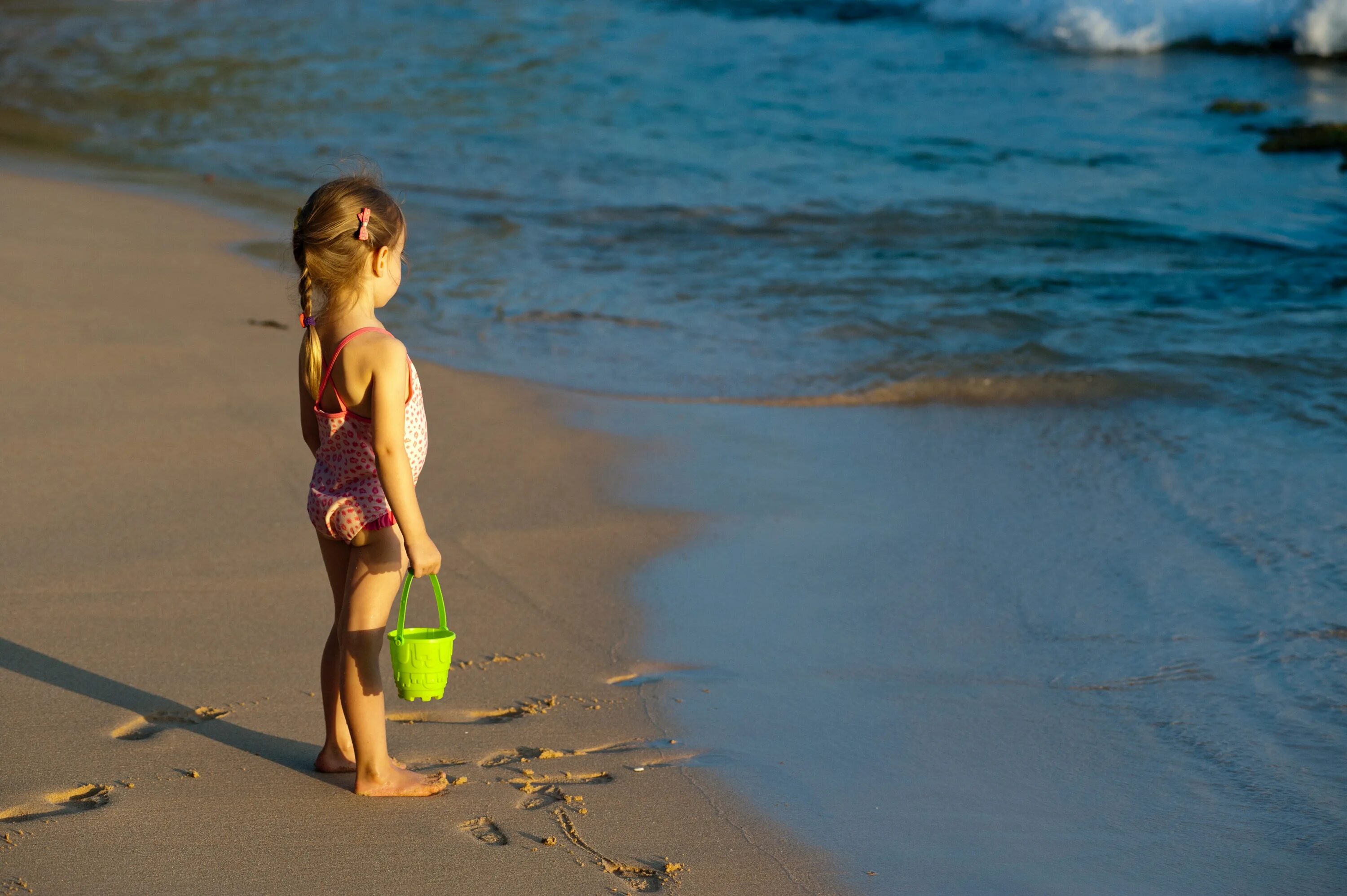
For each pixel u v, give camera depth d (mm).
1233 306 17469
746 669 8500
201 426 12328
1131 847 6512
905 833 6539
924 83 35406
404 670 6336
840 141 29188
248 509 10547
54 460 11273
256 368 14117
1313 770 7297
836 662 8648
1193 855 6457
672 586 9828
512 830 6312
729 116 31875
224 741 7098
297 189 25438
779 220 22781
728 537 10828
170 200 23953
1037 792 7027
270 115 32500
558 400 14211
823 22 45000
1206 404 14039
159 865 5832
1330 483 11836
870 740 7570
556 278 19391
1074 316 17094
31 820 6180
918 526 11156
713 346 16375
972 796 6957
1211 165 26547
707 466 12500
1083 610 9469
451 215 23156
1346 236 21375
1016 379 14719
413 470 6266
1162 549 10562
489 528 10789
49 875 5707
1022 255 20328
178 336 15102
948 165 26969
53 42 43125
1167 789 7102
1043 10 40156
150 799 6426
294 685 7816
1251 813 6863
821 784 7016
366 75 37594
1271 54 36844
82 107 33594
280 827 6219
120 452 11570
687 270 19828
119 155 28359
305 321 6238
